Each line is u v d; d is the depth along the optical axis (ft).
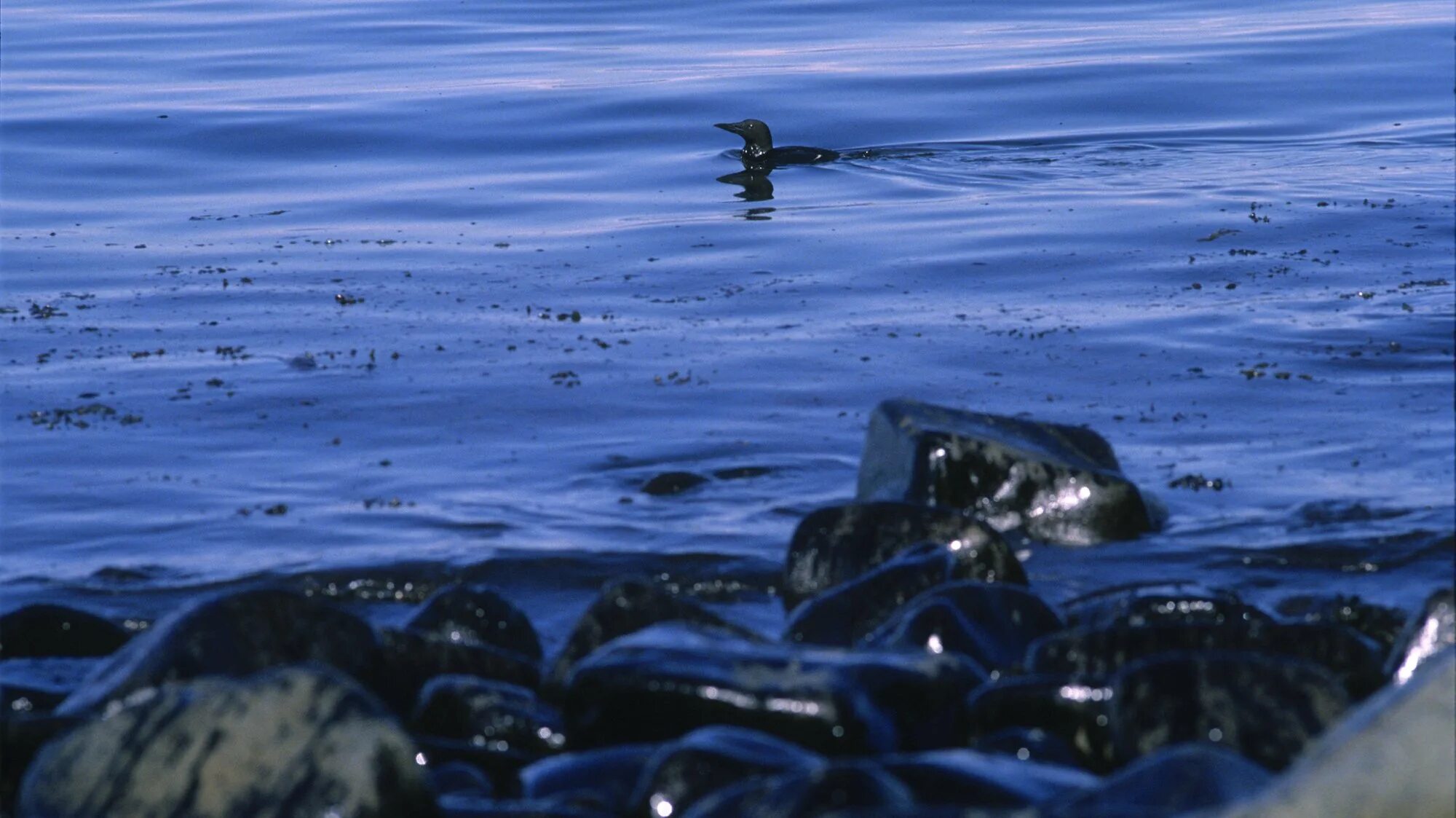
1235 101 212.84
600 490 85.15
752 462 88.89
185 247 143.43
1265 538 77.05
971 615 63.52
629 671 54.34
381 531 79.71
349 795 47.03
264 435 93.76
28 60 256.11
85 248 142.92
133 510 82.84
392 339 112.57
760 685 53.36
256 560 76.33
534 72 241.96
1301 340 107.04
